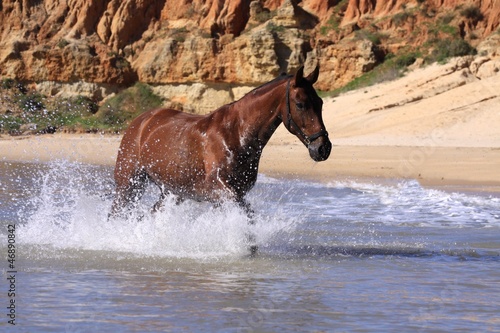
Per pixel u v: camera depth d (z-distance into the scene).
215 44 63.44
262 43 61.81
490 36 57.88
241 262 9.17
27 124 46.03
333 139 42.97
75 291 7.30
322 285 7.79
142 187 10.70
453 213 15.31
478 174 24.53
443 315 6.50
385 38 61.81
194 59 63.06
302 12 64.69
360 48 60.50
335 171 26.73
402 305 6.86
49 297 7.02
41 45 65.69
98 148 38.75
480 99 46.00
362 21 64.19
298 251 10.28
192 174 9.59
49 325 5.98
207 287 7.59
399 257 9.88
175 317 6.29
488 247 10.89
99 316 6.30
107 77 64.56
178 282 7.84
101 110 62.12
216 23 64.56
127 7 66.81
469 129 41.88
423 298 7.18
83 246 10.12
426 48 59.53
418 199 17.94
